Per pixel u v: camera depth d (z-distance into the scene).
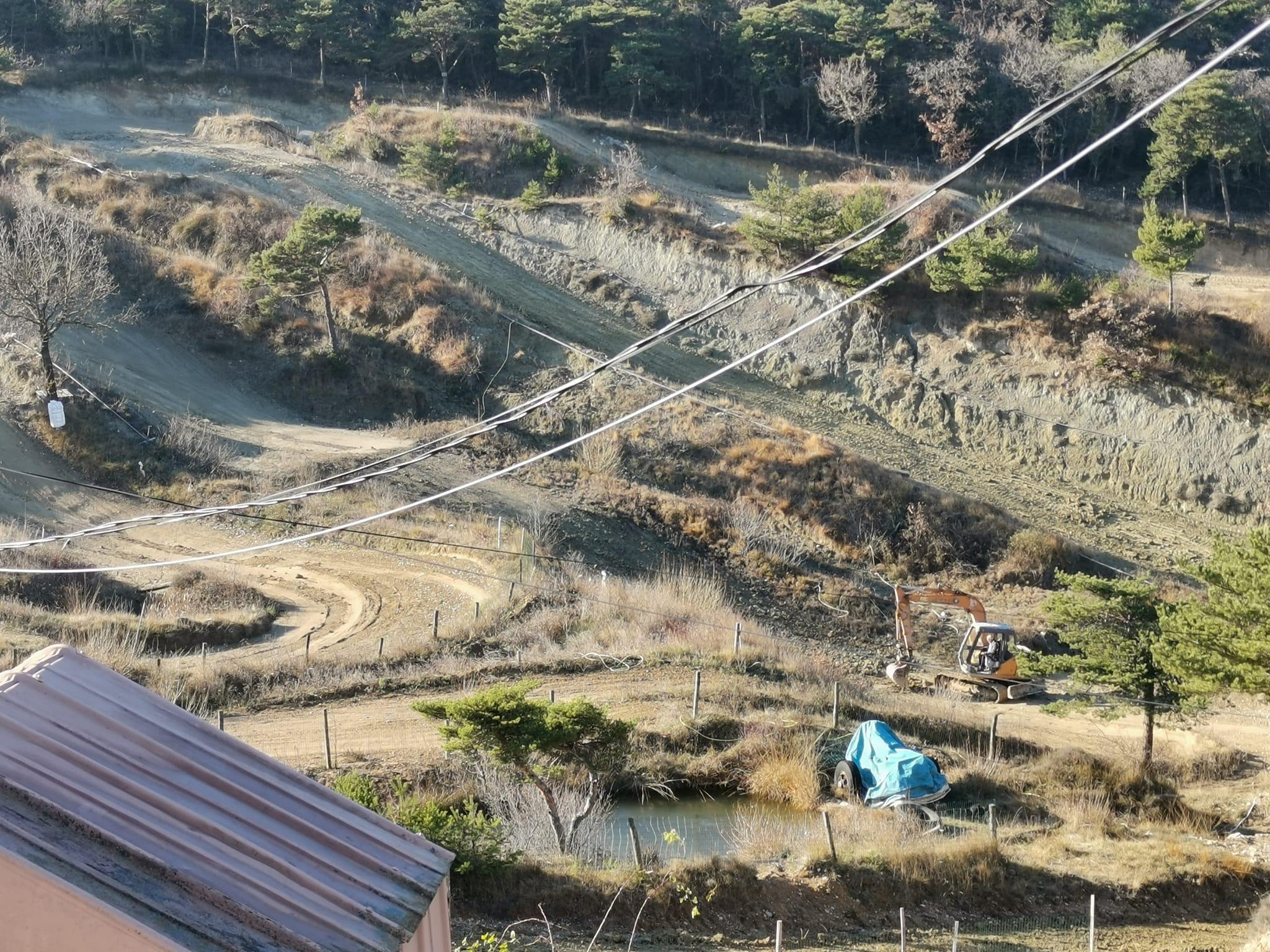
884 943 18.95
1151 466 49.97
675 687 28.56
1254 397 50.91
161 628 30.56
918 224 59.09
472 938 16.97
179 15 85.06
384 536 33.81
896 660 33.91
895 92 82.69
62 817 6.15
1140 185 80.19
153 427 43.81
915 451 51.06
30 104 71.31
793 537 44.41
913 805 24.02
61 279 42.88
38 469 41.03
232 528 39.47
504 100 80.25
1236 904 21.75
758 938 18.64
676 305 56.94
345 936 6.27
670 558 41.09
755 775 25.03
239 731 25.47
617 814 23.75
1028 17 94.00
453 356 50.44
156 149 64.12
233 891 6.24
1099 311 53.50
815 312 55.84
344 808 7.64
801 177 63.31
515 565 37.00
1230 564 22.83
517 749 19.59
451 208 61.78
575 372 51.03
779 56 83.62
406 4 89.12
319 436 46.09
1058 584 44.00
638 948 17.75
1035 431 51.44
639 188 63.62
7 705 7.06
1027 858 22.11
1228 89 74.75
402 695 28.00
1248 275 68.44
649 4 83.38
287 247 48.47
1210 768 28.95
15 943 5.60
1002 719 31.55
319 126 74.75
